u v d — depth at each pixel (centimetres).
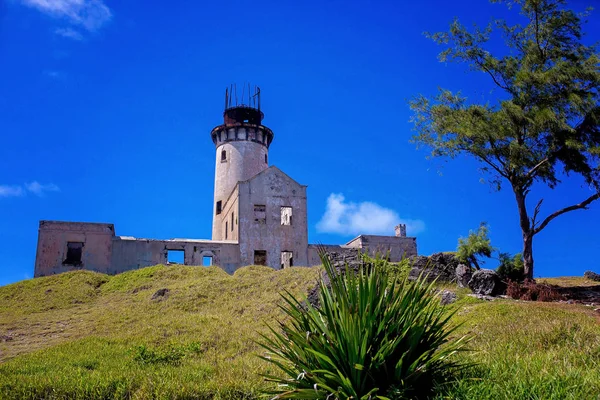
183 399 1089
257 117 5394
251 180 4309
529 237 2319
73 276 3356
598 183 2248
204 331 1945
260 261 4172
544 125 2250
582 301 1792
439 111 2520
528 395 582
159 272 3378
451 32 2480
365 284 631
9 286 3234
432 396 613
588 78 2238
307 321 654
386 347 595
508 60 2470
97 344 1847
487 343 1014
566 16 2309
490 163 2467
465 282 2028
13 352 1897
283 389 651
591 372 670
